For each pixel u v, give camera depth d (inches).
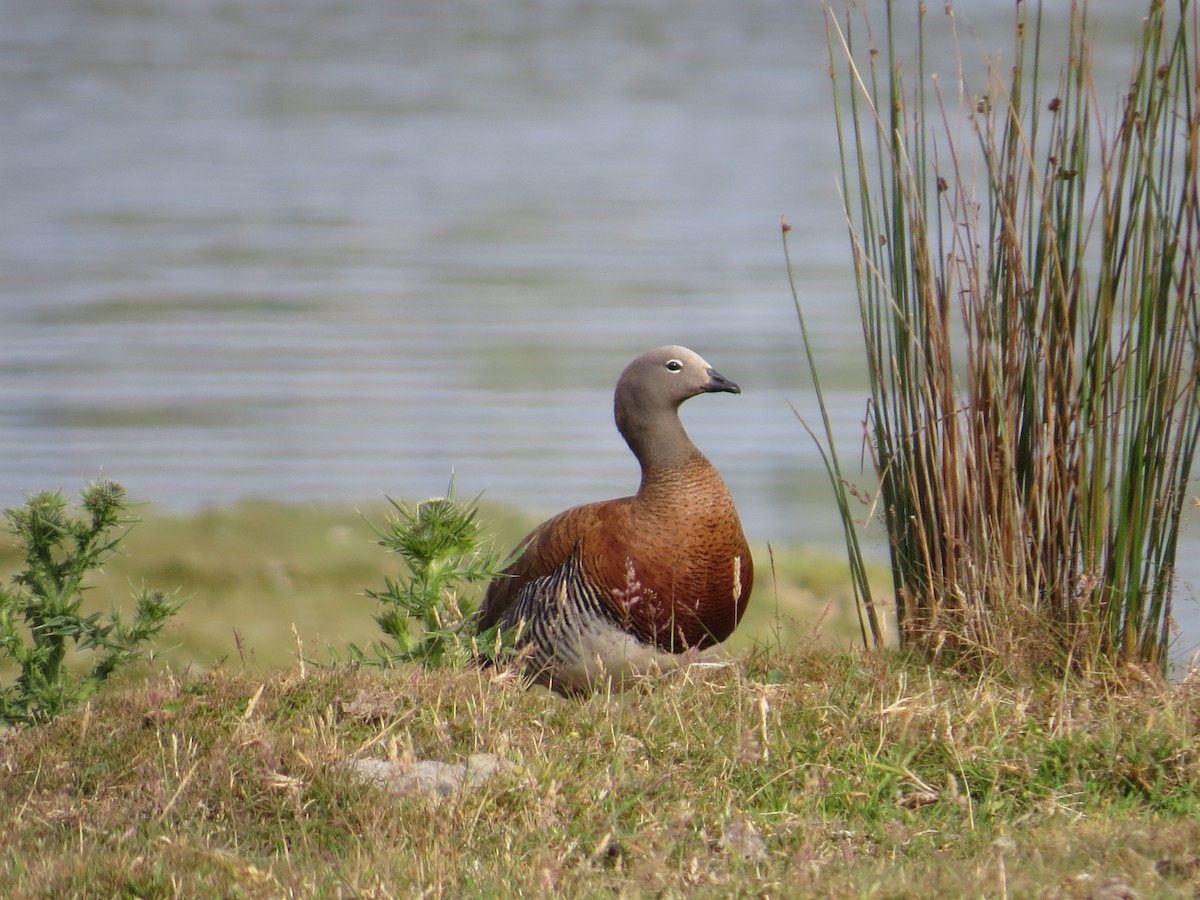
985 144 433.7
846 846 325.7
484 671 419.8
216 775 356.8
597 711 393.7
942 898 289.0
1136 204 411.5
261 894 305.1
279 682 405.1
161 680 422.9
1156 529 425.4
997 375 430.9
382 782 353.4
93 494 437.4
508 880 309.7
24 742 388.2
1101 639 424.8
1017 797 356.5
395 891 304.0
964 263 435.2
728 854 323.0
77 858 318.7
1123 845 313.3
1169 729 367.2
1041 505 432.1
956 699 396.5
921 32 437.7
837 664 428.5
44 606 426.9
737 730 378.0
